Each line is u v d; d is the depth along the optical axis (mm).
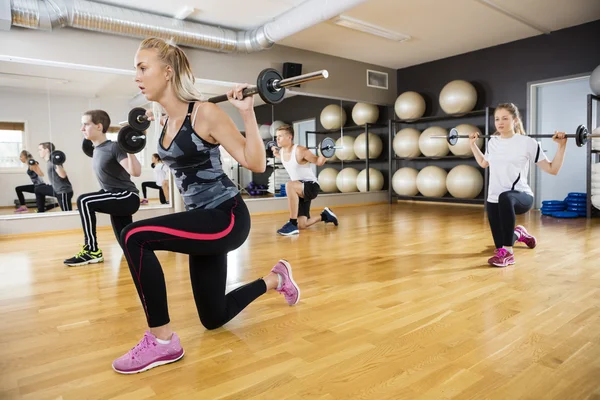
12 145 4016
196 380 1190
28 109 4043
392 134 6906
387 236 3555
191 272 1424
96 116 2553
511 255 2471
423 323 1587
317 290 2045
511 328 1516
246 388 1140
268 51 5445
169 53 1187
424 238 3430
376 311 1733
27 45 3844
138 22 3990
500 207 2484
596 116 4898
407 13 4586
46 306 1892
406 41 5531
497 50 5770
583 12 4648
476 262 2551
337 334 1502
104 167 2594
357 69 6457
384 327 1558
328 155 5066
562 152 2443
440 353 1325
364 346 1394
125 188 2678
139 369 1241
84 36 4117
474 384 1125
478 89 6004
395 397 1072
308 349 1382
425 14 4613
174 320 1670
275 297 1943
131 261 1212
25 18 3500
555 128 5395
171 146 1211
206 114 1161
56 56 3986
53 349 1426
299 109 5949
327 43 5566
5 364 1315
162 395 1113
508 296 1890
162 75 1180
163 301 1272
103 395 1119
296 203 3758
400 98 6418
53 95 4133
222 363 1294
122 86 4418
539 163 2482
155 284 1243
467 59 6102
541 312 1674
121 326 1640
